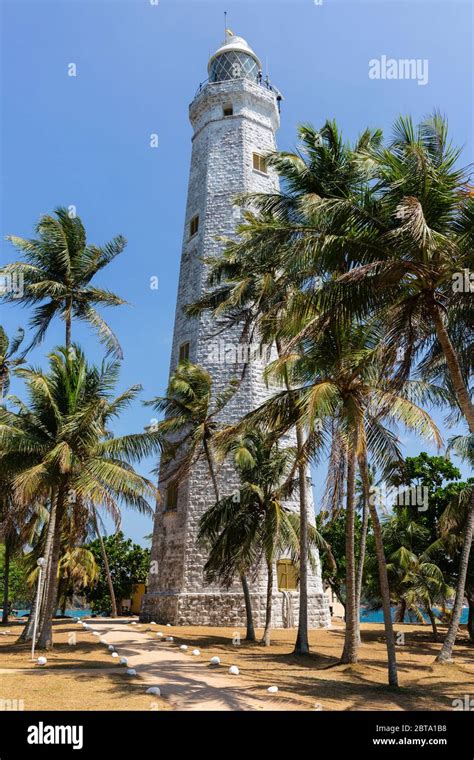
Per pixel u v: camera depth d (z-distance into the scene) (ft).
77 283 86.53
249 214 82.94
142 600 106.73
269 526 72.02
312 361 56.44
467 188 46.19
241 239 106.73
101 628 93.76
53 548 68.74
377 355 50.19
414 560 98.99
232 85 122.62
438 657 69.62
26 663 57.41
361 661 65.46
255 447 76.95
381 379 53.42
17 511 86.22
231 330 107.65
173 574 100.68
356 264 48.60
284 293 66.69
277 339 66.23
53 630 94.12
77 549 129.18
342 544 155.53
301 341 52.49
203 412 86.17
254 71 130.41
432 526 111.96
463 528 92.43
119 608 166.61
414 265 45.47
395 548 105.91
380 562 54.90
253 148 119.75
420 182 45.19
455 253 46.11
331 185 61.21
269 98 125.59
